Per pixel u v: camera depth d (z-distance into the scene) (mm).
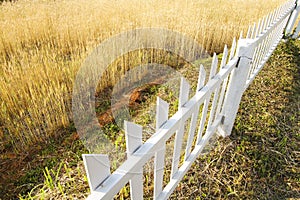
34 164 2039
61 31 4105
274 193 1845
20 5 5465
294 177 1977
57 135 2307
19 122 2334
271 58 4105
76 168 1967
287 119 2678
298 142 2355
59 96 2375
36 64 2834
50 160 2064
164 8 5000
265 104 2877
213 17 5180
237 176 1935
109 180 860
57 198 1703
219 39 4277
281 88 3260
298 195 1839
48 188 1792
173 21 4383
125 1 5535
